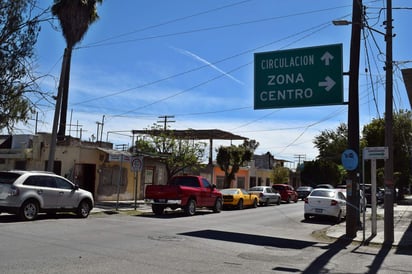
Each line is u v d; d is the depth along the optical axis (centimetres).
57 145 2505
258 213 2483
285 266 921
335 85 1462
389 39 1428
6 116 1395
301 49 1517
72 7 2202
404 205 3609
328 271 888
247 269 863
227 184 3897
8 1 1366
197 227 1596
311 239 1450
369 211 2928
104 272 765
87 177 2650
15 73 1384
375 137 4266
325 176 6244
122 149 3164
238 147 3931
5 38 1368
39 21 1422
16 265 788
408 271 918
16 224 1426
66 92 2634
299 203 3884
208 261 926
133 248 1043
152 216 2020
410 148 3991
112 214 2042
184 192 2102
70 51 2219
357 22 1477
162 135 3022
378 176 5222
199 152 3041
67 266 800
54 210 1661
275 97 1534
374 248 1277
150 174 3142
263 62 1566
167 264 866
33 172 1631
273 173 5678
